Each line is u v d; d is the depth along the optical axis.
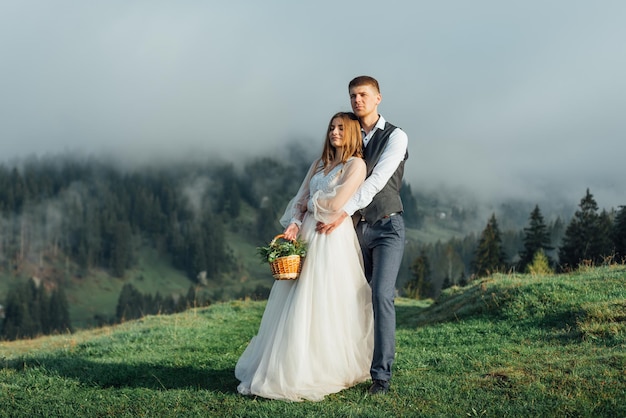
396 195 5.93
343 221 5.95
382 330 5.70
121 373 7.25
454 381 6.09
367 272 6.18
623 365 6.05
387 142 5.93
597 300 9.38
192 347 9.55
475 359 7.16
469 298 12.03
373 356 5.76
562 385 5.62
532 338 8.34
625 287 10.04
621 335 7.48
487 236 77.56
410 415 5.08
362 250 6.07
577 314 8.87
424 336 9.49
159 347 9.66
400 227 5.88
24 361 8.10
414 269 84.31
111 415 5.41
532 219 67.56
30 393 6.30
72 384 6.77
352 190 5.78
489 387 5.79
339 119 5.96
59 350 10.31
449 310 12.22
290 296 5.83
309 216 6.10
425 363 7.23
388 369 5.73
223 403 5.57
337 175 5.92
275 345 5.68
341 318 5.78
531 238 67.25
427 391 5.77
